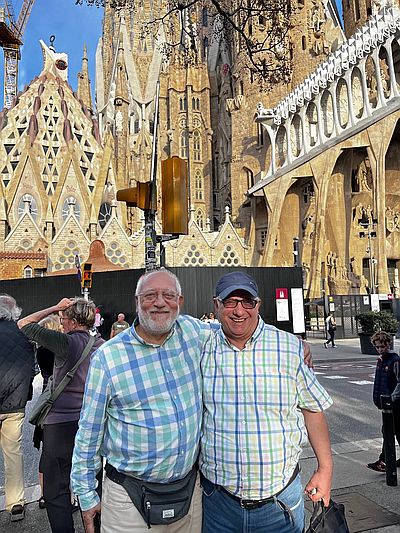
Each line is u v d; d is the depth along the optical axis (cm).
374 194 4266
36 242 4919
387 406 589
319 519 272
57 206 6009
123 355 280
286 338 296
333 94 4716
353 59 4562
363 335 2280
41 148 6638
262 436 276
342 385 1407
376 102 4859
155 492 274
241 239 5253
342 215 4847
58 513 419
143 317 275
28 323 428
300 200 5188
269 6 1488
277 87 5597
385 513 492
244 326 284
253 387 280
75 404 429
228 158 6838
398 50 4731
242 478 276
